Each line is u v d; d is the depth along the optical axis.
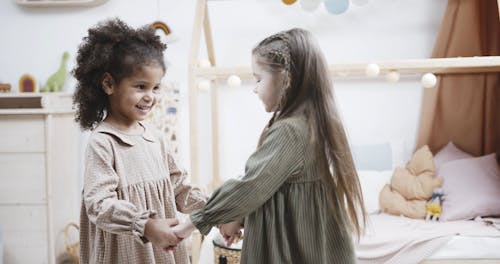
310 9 2.08
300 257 0.93
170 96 2.34
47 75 2.41
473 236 1.67
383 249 1.68
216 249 1.58
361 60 2.28
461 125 2.19
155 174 1.06
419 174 2.04
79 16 2.38
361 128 2.31
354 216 1.00
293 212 0.92
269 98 0.98
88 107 1.03
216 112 2.30
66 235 2.20
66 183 2.25
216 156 2.32
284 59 0.94
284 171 0.89
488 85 2.14
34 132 2.06
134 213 0.89
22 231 2.11
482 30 2.12
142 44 1.01
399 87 2.28
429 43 2.23
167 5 2.35
